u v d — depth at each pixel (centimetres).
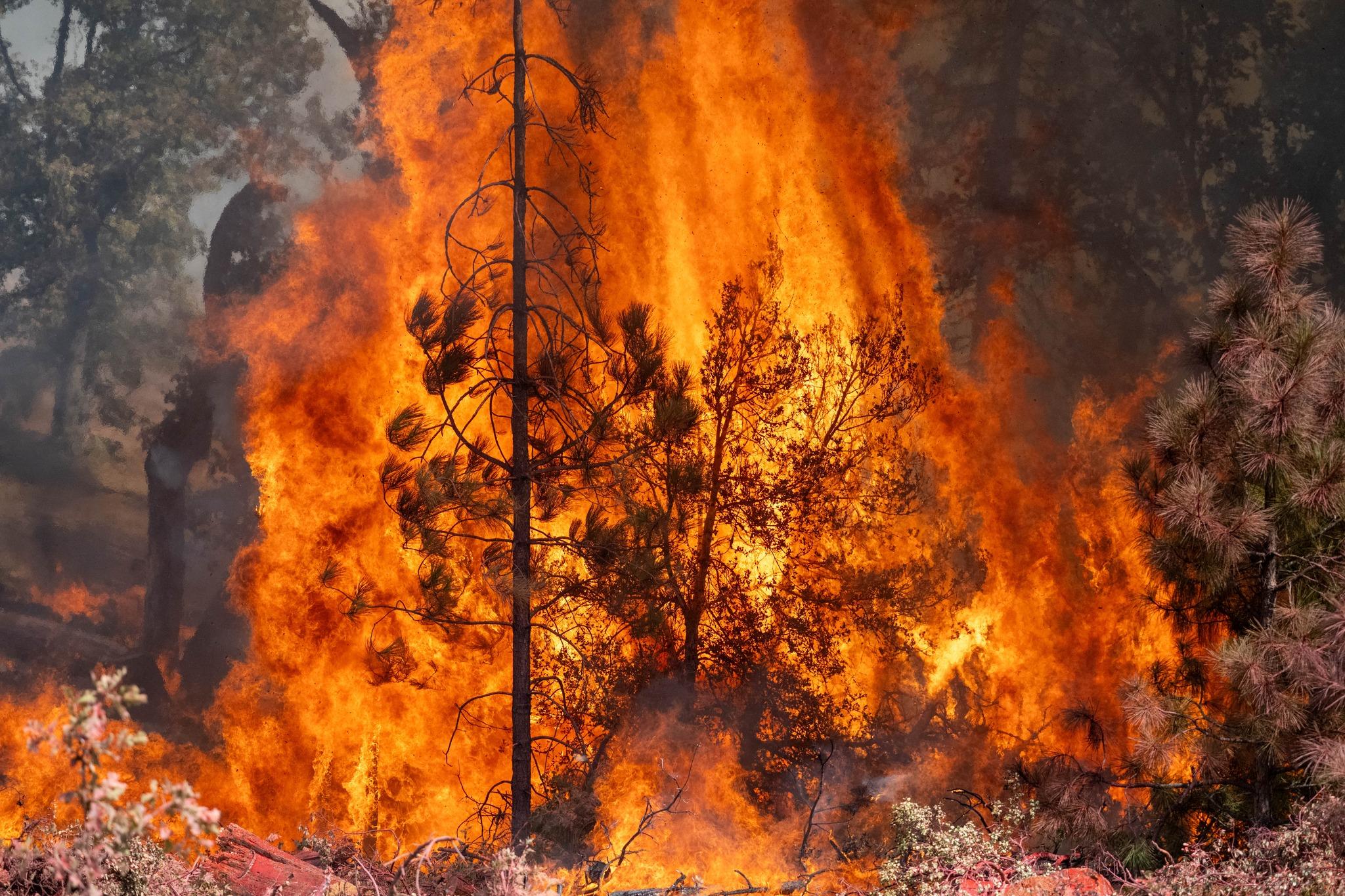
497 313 1086
